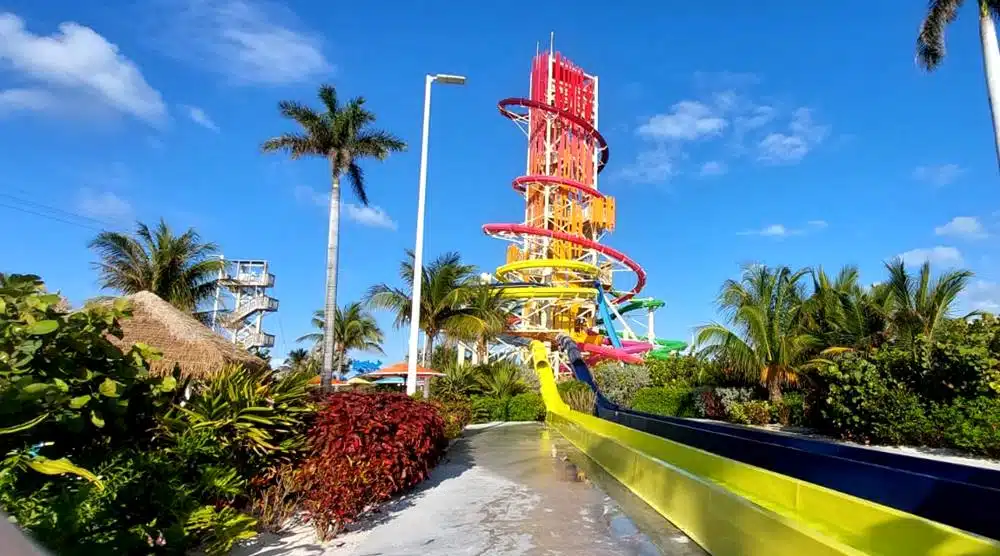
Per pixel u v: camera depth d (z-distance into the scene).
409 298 28.88
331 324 23.39
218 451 6.23
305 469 7.14
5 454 4.23
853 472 5.80
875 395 17.28
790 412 23.31
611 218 62.91
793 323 24.84
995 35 19.75
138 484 4.75
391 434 8.56
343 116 23.75
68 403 4.60
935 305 21.55
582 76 69.12
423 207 17.47
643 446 11.29
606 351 47.47
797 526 4.64
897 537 4.29
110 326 5.31
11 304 4.57
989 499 4.27
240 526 5.81
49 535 3.54
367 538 6.77
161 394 6.17
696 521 6.73
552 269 56.94
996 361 15.26
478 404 31.50
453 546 6.47
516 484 10.72
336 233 23.92
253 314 54.47
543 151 65.38
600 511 8.34
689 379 32.72
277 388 7.74
